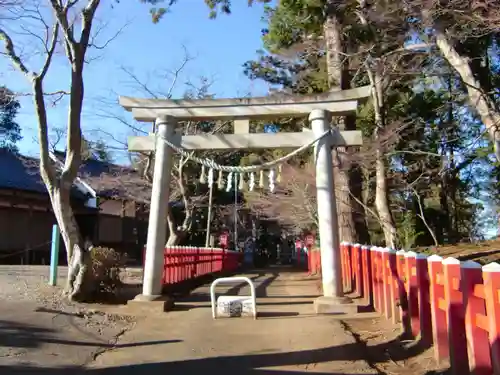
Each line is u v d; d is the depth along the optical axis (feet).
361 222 60.23
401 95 62.39
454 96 56.18
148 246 32.60
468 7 32.58
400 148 62.95
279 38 63.41
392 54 48.55
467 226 110.42
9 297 29.04
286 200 80.69
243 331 25.05
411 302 22.40
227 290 47.03
